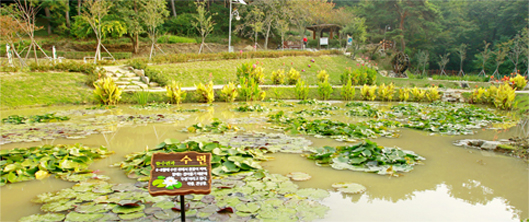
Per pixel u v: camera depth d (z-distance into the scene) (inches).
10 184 120.8
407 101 531.5
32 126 242.8
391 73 1091.9
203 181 80.3
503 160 163.8
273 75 628.1
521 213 102.7
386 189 120.4
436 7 1412.4
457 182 129.9
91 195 108.0
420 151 180.7
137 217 92.1
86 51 1063.6
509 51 1250.6
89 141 196.7
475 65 1446.9
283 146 183.3
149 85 518.9
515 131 247.3
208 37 1330.0
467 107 405.7
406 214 99.9
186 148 151.6
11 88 386.6
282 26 1152.8
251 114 326.6
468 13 1609.3
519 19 1395.2
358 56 1080.2
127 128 240.7
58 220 90.4
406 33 1467.8
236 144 185.6
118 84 485.1
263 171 136.0
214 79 625.9
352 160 150.9
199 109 364.2
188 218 91.4
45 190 114.7
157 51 1107.3
